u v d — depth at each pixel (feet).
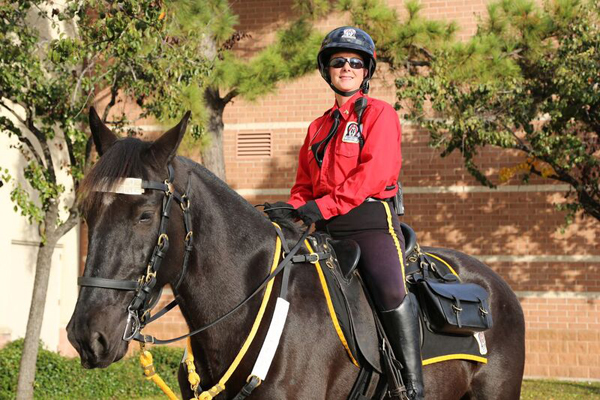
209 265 10.89
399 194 12.76
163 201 10.00
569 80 34.71
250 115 49.42
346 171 12.16
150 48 28.07
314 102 48.67
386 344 11.65
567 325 45.50
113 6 26.14
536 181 46.24
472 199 46.91
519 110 36.40
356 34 12.70
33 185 27.78
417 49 36.99
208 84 34.35
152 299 10.28
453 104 36.04
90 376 35.81
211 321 10.90
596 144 39.83
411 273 13.03
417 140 47.52
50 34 40.75
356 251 11.74
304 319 11.18
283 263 11.33
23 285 42.29
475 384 13.87
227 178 49.42
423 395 11.59
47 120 28.55
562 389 39.58
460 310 12.76
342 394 11.60
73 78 28.99
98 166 9.73
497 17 36.55
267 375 10.71
